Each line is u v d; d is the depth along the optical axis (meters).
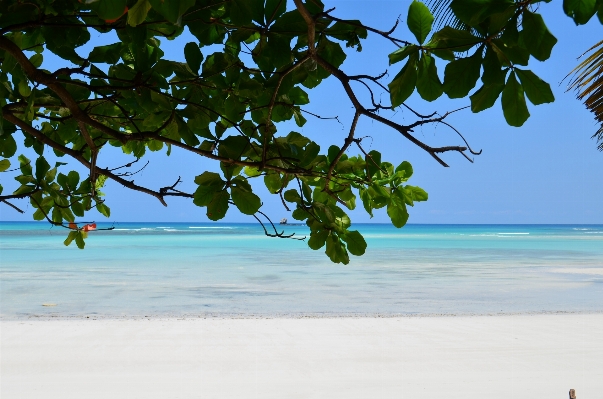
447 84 1.19
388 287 20.30
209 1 1.77
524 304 16.09
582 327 11.09
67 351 8.83
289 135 2.11
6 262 31.31
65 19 1.75
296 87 2.17
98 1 0.88
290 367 8.04
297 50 1.95
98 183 2.61
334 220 2.16
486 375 7.68
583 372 7.82
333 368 7.98
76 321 11.60
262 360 8.41
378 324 11.34
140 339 9.74
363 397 6.70
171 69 1.85
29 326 10.88
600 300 17.00
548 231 137.88
